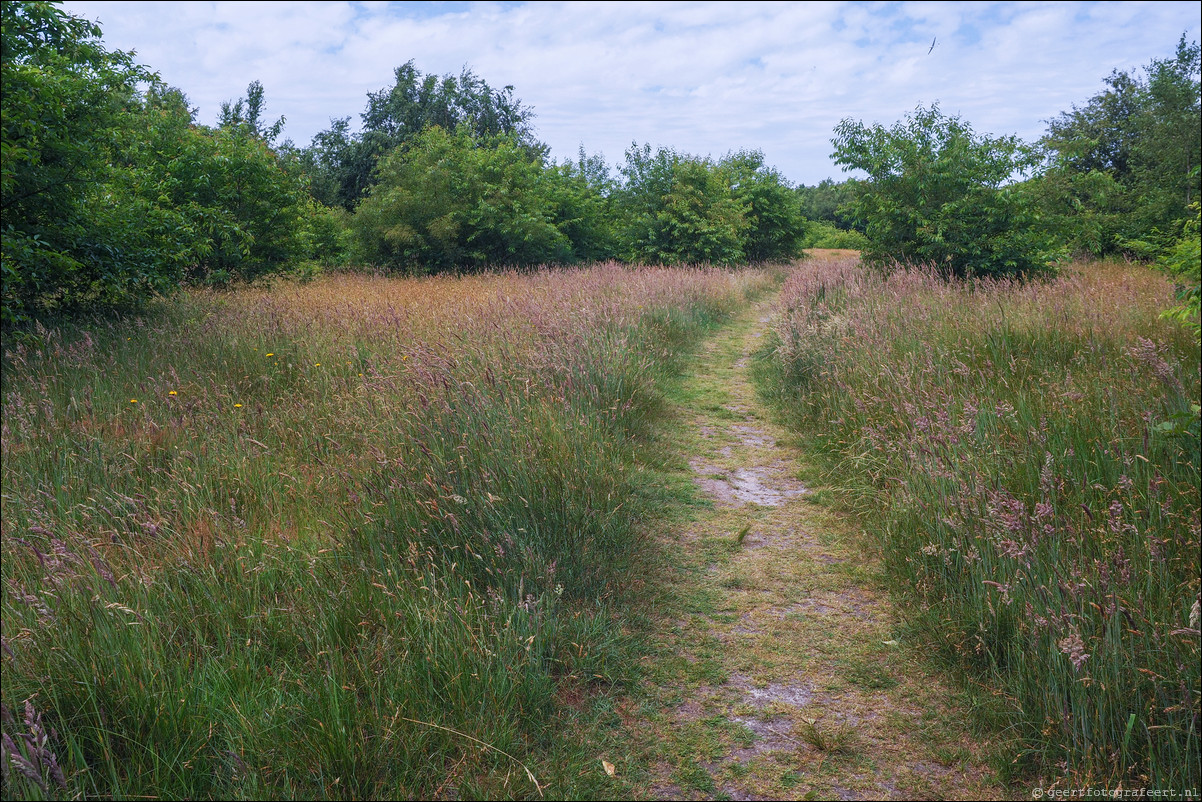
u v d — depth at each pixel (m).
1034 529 3.52
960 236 14.52
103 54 8.95
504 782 2.59
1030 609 3.09
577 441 5.26
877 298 10.30
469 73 40.50
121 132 10.76
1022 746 2.79
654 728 3.00
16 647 2.85
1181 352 6.48
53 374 6.83
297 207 15.96
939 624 3.51
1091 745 2.64
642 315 11.09
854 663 3.43
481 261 23.47
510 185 23.83
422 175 23.62
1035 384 5.92
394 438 5.03
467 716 2.84
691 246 25.62
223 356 7.59
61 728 2.57
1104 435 4.52
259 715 2.71
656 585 4.15
